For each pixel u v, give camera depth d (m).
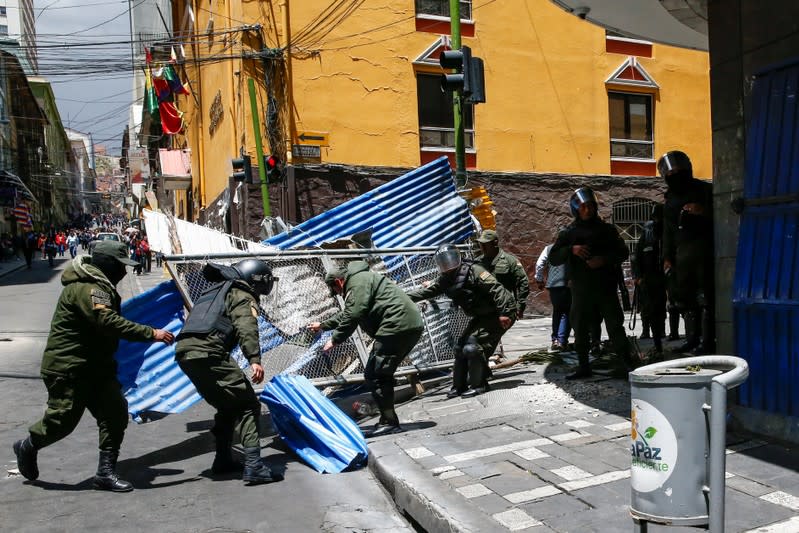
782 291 4.43
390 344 5.60
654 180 17.00
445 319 7.98
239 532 3.92
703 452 2.66
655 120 17.17
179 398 6.08
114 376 4.85
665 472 2.68
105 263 4.94
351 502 4.44
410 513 4.12
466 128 15.32
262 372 4.86
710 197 6.30
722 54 5.03
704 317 6.36
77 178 119.12
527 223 15.67
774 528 3.34
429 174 8.91
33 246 34.03
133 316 6.02
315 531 3.94
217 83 17.72
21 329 13.96
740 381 2.64
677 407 2.67
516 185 15.59
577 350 6.79
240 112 14.67
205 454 5.65
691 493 2.66
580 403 5.96
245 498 4.52
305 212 13.80
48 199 76.31
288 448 5.75
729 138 4.99
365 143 14.32
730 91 4.98
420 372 7.38
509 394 6.48
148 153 41.59
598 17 8.54
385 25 14.51
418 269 7.98
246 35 13.85
